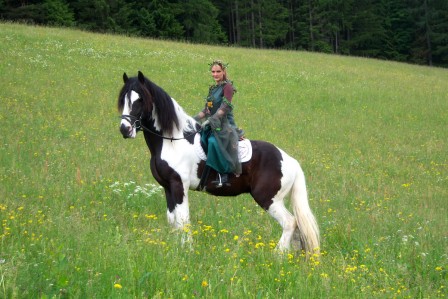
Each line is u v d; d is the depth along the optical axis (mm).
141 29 56406
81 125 16422
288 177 7516
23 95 19016
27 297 4816
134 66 26969
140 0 57656
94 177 11109
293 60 36125
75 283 5168
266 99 24109
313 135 18766
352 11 73000
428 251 7676
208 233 7906
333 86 28906
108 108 19156
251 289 5590
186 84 24734
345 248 7965
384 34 72812
